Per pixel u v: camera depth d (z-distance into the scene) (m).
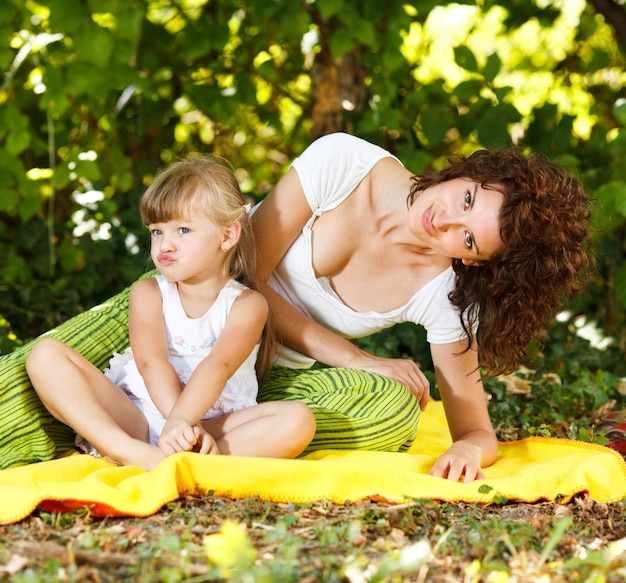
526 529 2.60
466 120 5.89
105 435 3.02
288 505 2.80
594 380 4.95
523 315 3.36
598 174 5.77
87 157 5.46
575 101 7.21
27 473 2.80
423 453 3.80
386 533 2.57
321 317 3.72
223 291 3.35
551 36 7.45
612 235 6.10
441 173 3.29
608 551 2.50
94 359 3.48
